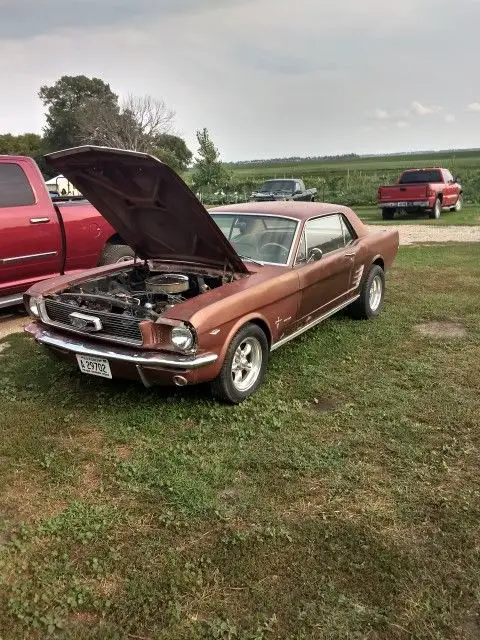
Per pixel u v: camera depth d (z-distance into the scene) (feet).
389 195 66.18
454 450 12.26
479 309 23.21
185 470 11.53
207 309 12.95
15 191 21.48
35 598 8.27
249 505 10.37
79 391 15.37
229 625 7.80
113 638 7.66
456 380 15.96
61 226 22.67
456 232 52.80
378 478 11.27
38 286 15.87
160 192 13.89
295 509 10.31
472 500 10.53
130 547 9.32
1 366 17.40
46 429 13.26
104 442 12.74
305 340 19.36
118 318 13.32
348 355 17.97
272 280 15.17
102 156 13.19
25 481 11.26
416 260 35.37
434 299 24.85
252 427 13.29
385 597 8.29
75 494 10.81
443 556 9.09
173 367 12.69
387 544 9.37
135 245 17.20
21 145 244.63
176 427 13.37
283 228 17.19
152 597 8.26
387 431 13.05
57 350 14.56
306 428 13.25
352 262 19.42
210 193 115.75
